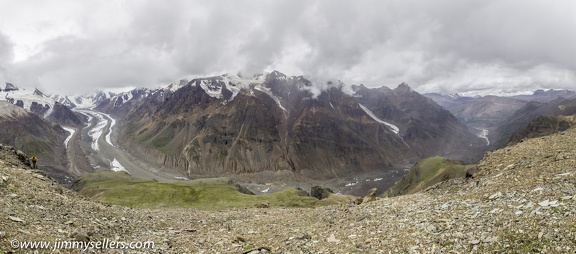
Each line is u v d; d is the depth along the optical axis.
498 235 15.31
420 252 16.09
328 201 109.25
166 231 28.31
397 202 28.95
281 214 37.91
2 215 19.05
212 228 31.02
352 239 20.03
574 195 17.06
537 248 13.50
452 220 19.02
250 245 22.66
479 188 26.20
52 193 28.45
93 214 27.17
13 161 39.00
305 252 19.41
